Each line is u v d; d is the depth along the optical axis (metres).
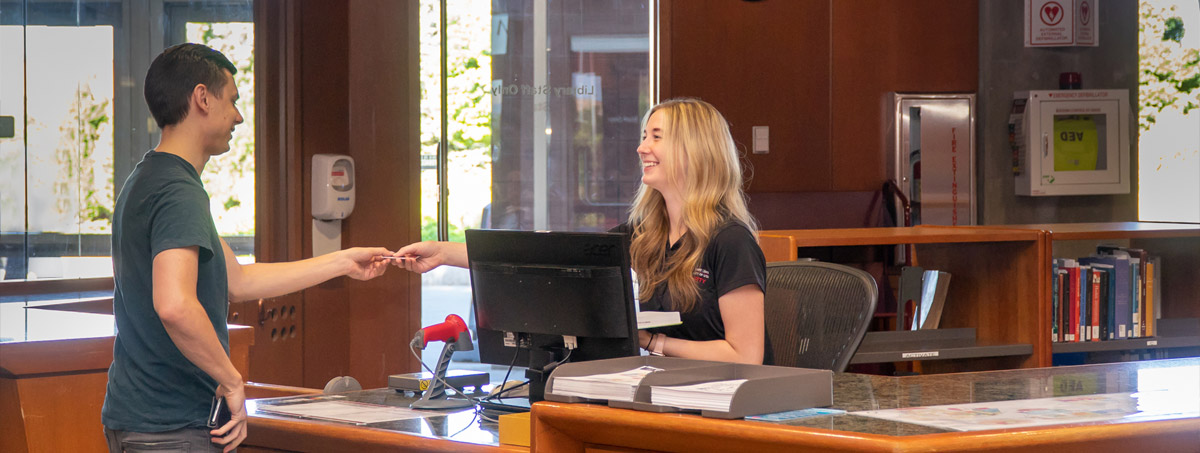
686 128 2.62
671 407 1.72
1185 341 4.16
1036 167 5.97
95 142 3.81
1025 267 3.94
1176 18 6.52
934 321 3.99
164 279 1.99
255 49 4.34
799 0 5.87
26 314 3.25
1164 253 4.45
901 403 1.88
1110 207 6.26
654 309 2.66
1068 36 6.07
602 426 1.76
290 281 2.68
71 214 3.74
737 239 2.55
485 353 2.34
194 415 2.11
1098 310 4.07
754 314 2.51
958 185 6.00
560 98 5.29
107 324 3.03
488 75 5.17
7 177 3.57
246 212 4.35
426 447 1.97
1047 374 2.27
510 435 1.92
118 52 3.87
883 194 5.98
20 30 3.60
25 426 2.64
